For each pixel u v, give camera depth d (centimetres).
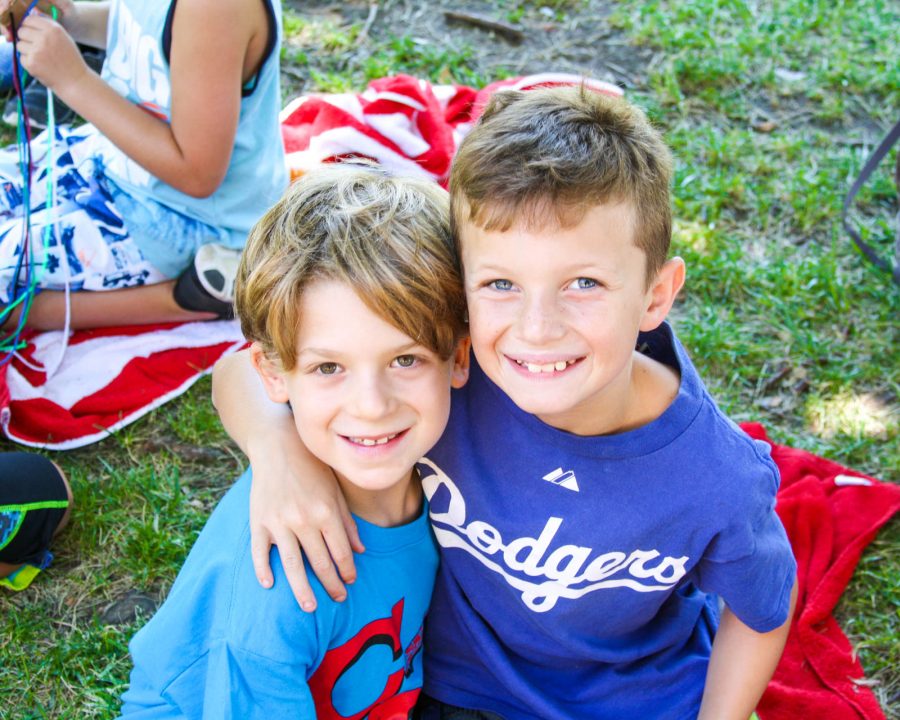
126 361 273
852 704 204
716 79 412
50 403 261
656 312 139
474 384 150
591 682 167
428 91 345
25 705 200
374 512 155
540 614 158
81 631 214
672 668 168
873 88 415
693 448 139
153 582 225
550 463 143
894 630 225
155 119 254
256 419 163
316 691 153
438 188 151
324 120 334
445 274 136
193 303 279
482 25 437
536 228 120
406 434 140
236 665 138
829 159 376
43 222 264
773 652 161
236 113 251
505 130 126
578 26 445
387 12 443
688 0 462
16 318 271
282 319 134
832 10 462
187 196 268
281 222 138
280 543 144
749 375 291
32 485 217
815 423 279
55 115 348
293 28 423
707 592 167
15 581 221
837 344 303
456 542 159
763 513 143
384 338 133
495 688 172
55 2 291
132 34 251
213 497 247
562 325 124
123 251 271
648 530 143
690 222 342
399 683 163
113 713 199
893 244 339
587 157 122
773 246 337
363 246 132
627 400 140
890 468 266
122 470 253
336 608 146
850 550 236
